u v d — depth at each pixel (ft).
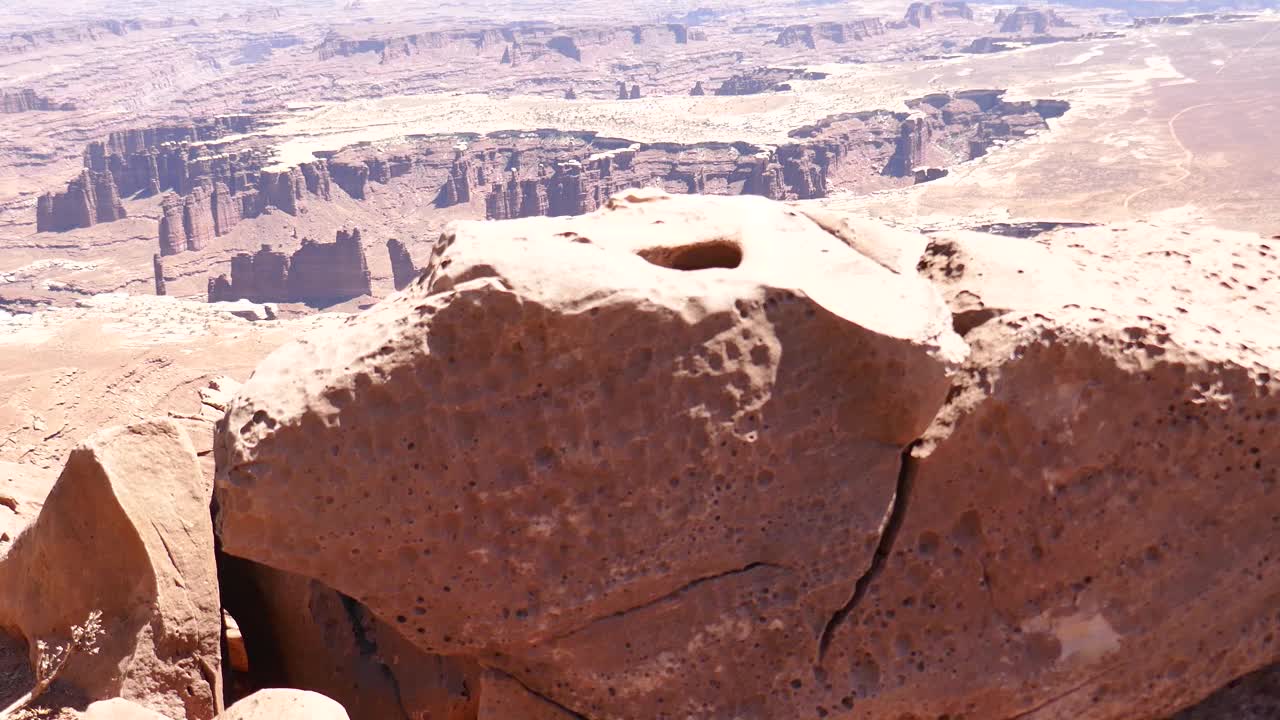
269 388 18.83
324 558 18.99
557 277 18.61
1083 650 19.75
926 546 19.94
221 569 23.97
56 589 22.34
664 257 20.99
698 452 19.08
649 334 18.71
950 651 19.84
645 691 19.67
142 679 21.33
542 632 19.48
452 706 21.40
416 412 18.69
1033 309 20.15
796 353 19.24
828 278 19.81
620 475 19.04
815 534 19.61
